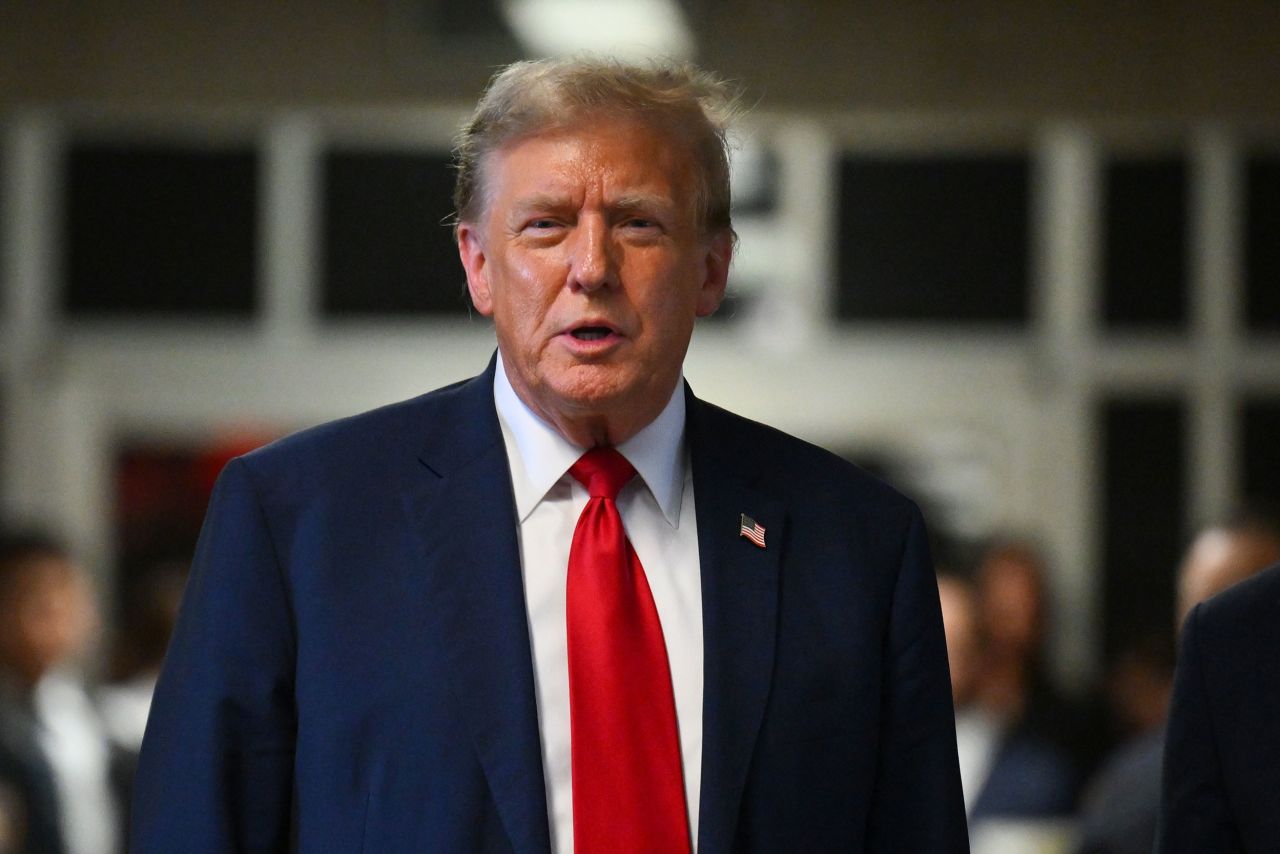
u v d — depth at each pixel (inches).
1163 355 753.0
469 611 247.0
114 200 757.9
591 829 239.8
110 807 560.4
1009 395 757.3
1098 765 618.2
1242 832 283.7
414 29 722.8
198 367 758.5
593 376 245.8
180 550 760.3
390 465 257.3
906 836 264.4
